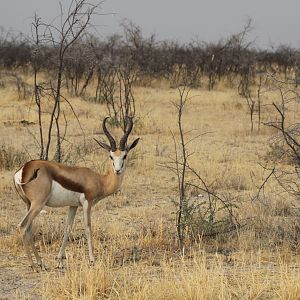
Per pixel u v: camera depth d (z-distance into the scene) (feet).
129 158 119.44
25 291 55.36
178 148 136.87
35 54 105.50
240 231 73.05
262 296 52.80
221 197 94.94
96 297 53.06
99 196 65.31
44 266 62.18
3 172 108.88
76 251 67.67
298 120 169.58
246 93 236.84
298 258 64.80
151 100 222.48
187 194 97.66
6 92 219.20
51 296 53.16
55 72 242.58
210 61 302.04
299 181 103.81
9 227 77.66
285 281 53.78
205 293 51.42
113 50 276.82
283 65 317.63
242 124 172.35
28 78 269.44
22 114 177.17
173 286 52.54
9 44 342.23
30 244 61.87
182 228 72.49
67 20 99.40
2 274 60.44
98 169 109.09
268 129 160.25
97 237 73.41
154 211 87.15
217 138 152.46
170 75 286.05
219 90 265.13
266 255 65.46
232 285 55.47
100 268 56.18
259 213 81.51
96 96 209.46
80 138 146.41
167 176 110.01
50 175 61.67
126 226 79.05
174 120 176.35
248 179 106.52
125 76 225.56
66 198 63.00
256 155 129.49
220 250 68.74
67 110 183.73
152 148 136.56
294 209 83.61
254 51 350.64
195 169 113.80
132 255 66.85
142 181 106.32
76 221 81.30
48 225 77.77
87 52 205.46
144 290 51.60
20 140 142.20
